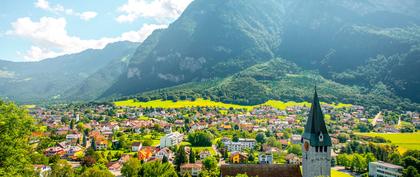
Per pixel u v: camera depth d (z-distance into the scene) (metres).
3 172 50.97
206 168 168.25
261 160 198.00
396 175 166.38
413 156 185.50
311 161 85.31
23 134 59.41
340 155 197.88
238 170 89.38
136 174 148.38
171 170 139.88
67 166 148.50
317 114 86.25
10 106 57.72
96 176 127.69
